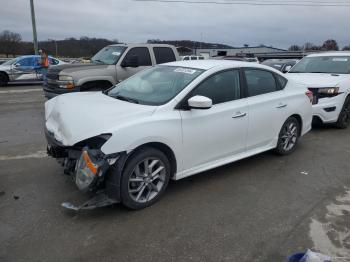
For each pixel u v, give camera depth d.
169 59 10.27
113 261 3.12
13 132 7.50
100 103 4.43
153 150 4.03
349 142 7.14
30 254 3.18
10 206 4.03
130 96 4.73
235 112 4.88
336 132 7.99
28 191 4.43
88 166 3.64
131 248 3.30
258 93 5.38
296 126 6.16
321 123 8.02
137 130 3.83
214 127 4.61
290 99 5.89
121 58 9.38
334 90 7.75
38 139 6.93
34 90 15.84
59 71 8.86
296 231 3.67
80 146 3.89
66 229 3.59
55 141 4.09
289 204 4.29
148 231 3.60
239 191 4.62
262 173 5.28
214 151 4.73
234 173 5.25
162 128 4.04
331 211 4.13
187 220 3.84
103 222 3.74
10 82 17.84
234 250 3.32
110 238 3.45
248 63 5.39
